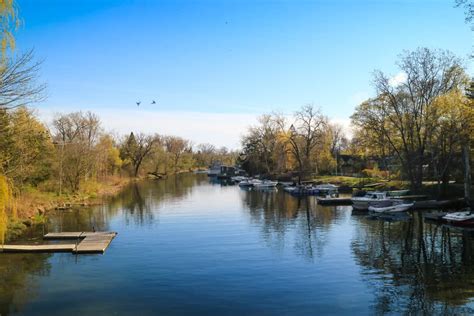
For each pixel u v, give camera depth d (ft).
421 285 67.05
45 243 101.30
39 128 153.58
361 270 76.07
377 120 176.65
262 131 360.48
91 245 95.09
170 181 367.25
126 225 128.67
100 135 301.22
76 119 280.10
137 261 83.51
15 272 76.18
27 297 63.31
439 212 134.10
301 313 56.29
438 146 161.58
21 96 77.05
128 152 390.01
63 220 139.33
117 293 64.75
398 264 80.02
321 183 260.01
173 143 519.19
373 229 117.60
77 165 207.10
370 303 59.57
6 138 96.63
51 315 56.49
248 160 384.27
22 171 115.96
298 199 203.82
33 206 146.20
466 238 102.63
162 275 73.82
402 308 57.47
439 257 84.74
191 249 93.61
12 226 111.55
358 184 228.43
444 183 159.53
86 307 59.21
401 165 193.98
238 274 74.08
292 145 298.56
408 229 116.57
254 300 61.36
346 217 140.97
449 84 163.22
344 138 410.31
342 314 55.83
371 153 236.63
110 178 303.68
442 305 58.34
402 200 154.30
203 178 417.90
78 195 200.44
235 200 201.77
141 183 338.75
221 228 121.19
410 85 166.61
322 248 93.76
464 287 65.67
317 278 71.36
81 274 74.79
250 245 97.25
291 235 109.50
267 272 75.15
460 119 145.18
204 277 72.43
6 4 62.44
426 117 161.17
